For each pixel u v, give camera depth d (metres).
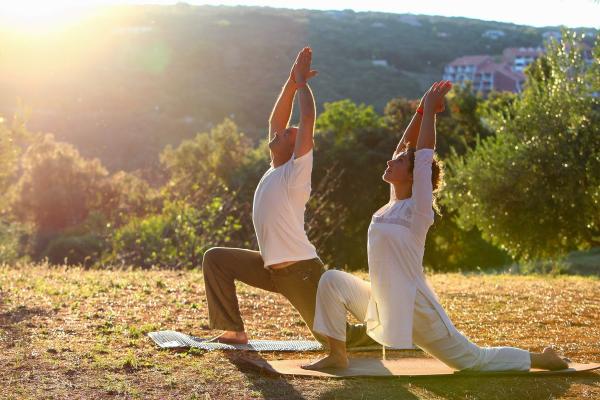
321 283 4.98
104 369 4.83
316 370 4.96
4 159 18.25
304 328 6.69
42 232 38.09
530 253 18.52
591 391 4.55
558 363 4.96
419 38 142.50
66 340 5.64
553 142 17.78
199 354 5.36
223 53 111.06
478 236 34.84
